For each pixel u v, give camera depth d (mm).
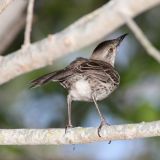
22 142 9609
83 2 15547
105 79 10797
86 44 10375
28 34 10648
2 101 15789
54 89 15789
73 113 15648
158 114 15016
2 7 9367
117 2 9820
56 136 9445
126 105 15328
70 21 15570
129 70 15398
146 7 9711
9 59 10828
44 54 10586
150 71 15320
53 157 15633
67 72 9938
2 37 13812
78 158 15953
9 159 14914
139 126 8859
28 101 15961
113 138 9078
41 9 15641
